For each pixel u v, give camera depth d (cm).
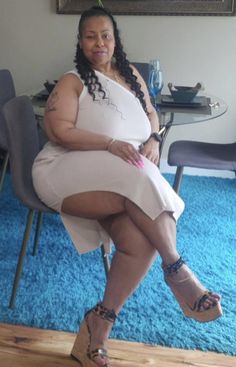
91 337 151
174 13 306
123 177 150
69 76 163
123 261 151
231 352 163
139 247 150
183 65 321
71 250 230
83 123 163
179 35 314
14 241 238
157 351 163
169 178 337
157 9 306
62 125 159
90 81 162
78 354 154
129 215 152
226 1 301
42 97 249
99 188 153
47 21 322
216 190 314
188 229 255
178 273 148
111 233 158
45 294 193
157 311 184
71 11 314
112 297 151
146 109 183
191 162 235
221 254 229
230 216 272
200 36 312
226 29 309
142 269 152
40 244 234
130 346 165
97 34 165
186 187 319
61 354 162
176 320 179
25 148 178
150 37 316
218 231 253
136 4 306
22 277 205
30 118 188
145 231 149
